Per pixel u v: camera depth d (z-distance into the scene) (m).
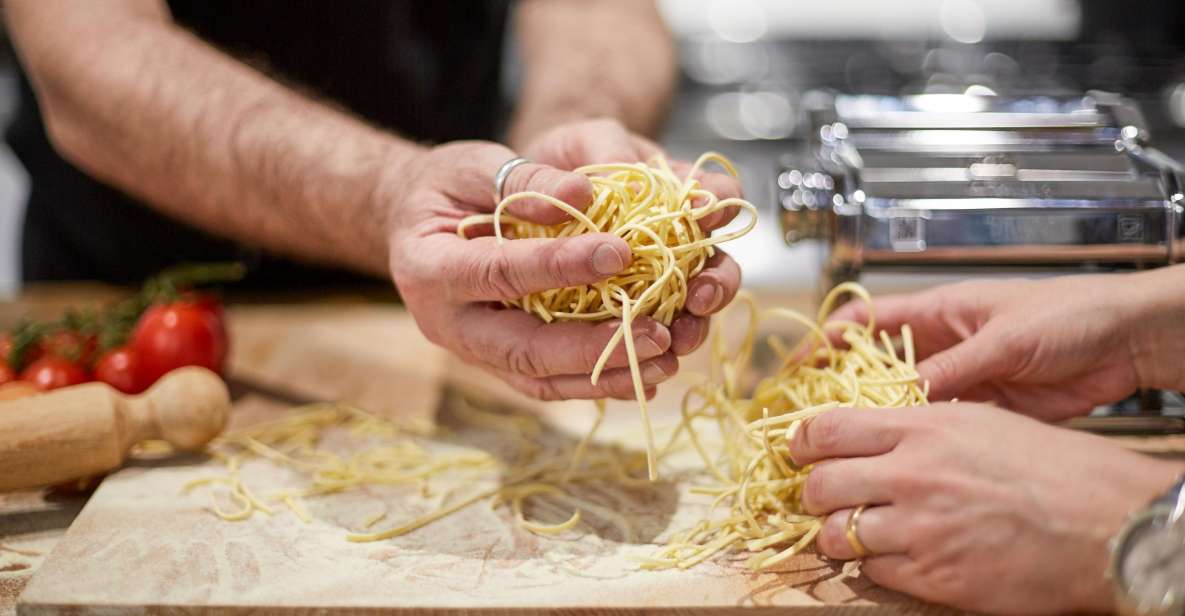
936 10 1.96
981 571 0.60
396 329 1.20
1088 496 0.59
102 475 0.83
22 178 2.14
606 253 0.62
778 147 1.79
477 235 0.75
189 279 1.06
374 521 0.75
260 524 0.74
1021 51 1.79
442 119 1.41
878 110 0.97
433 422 0.95
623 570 0.68
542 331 0.69
